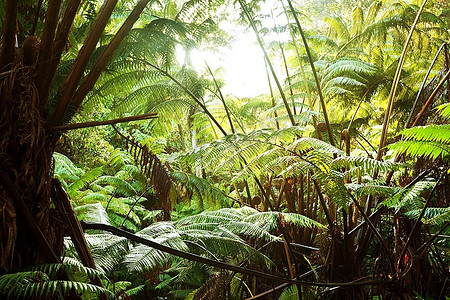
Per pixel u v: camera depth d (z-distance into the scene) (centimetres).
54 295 120
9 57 122
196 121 364
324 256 219
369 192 201
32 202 121
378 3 387
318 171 183
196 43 229
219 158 188
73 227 131
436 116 241
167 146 571
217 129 406
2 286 103
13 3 115
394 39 367
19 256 117
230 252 190
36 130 122
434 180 234
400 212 232
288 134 194
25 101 118
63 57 206
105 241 172
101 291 117
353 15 394
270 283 232
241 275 236
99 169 297
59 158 319
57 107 128
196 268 231
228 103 395
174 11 291
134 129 521
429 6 405
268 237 203
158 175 158
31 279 112
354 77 351
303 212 277
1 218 113
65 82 128
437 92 262
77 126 128
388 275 221
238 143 191
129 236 143
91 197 317
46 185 125
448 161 205
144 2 134
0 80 118
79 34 190
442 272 246
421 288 223
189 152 201
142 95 254
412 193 192
